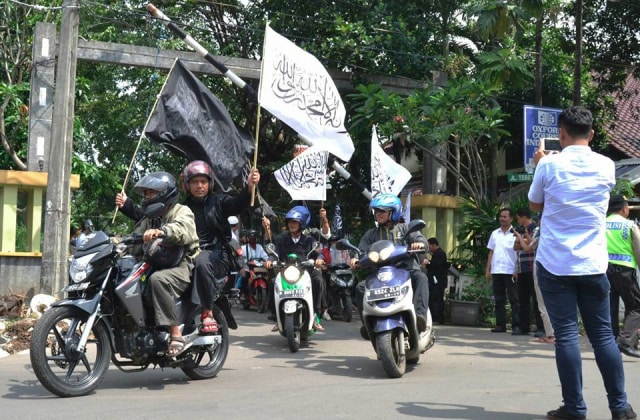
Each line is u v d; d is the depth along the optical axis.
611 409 5.28
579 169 5.30
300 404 6.05
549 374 7.75
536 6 15.28
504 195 19.61
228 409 5.84
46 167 14.15
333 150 10.58
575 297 5.29
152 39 19.70
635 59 20.20
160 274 6.70
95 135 24.45
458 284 14.55
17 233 14.15
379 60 16.62
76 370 7.97
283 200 20.95
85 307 6.36
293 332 9.51
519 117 20.03
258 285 15.47
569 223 5.26
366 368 8.30
